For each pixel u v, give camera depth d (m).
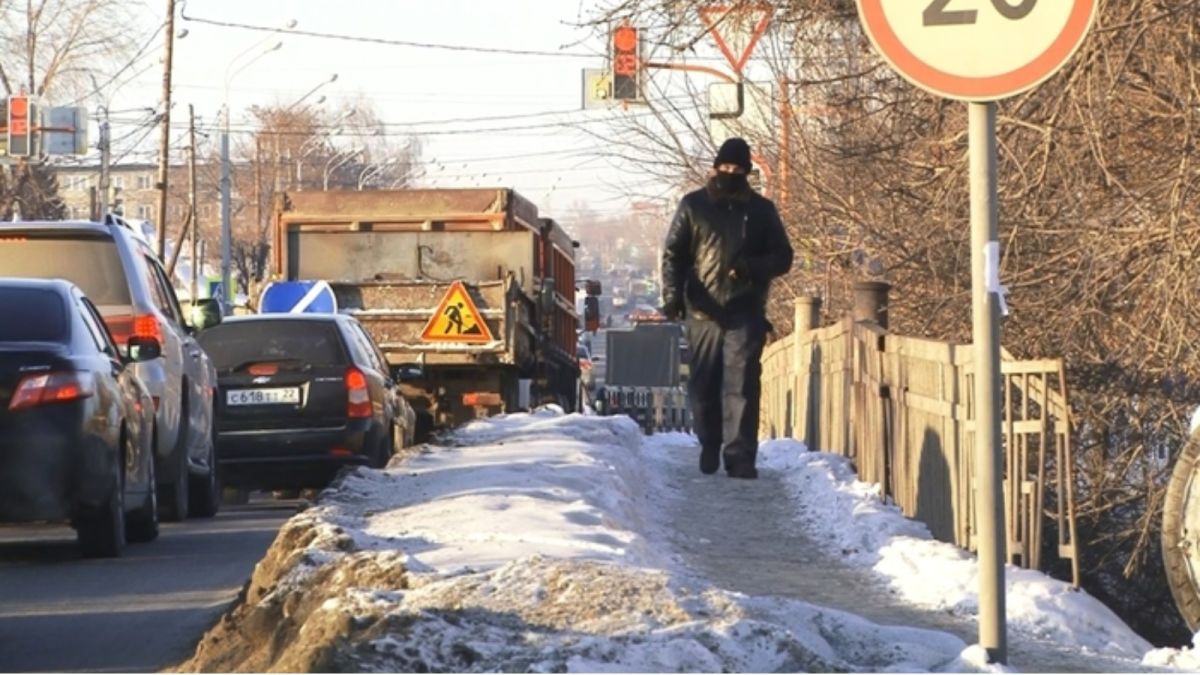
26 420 23.89
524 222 57.66
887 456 29.12
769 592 20.83
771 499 29.52
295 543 19.81
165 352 30.66
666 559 22.42
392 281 54.47
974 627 18.42
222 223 105.94
